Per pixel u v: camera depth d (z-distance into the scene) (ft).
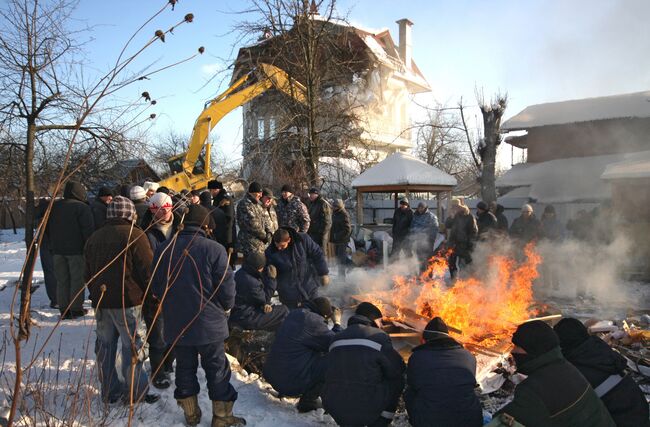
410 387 12.48
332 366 12.57
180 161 46.91
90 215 22.18
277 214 30.30
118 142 24.29
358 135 55.83
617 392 10.97
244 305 17.74
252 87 47.62
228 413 12.59
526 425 10.05
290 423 13.29
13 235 90.33
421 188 47.24
